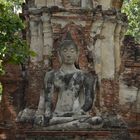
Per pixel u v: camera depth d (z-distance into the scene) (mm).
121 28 21562
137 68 21781
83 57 20578
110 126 19922
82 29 20844
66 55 20250
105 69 20953
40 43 21031
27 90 20812
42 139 19328
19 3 29078
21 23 17656
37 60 20891
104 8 21406
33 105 20438
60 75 20219
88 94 20094
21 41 17422
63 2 21281
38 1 21281
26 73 21125
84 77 20266
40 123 19609
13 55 17016
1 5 17594
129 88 21609
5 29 17172
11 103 21094
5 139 20562
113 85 20891
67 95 20047
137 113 21344
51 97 20031
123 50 21906
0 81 21281
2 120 20906
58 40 20719
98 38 21016
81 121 19547
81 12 20922
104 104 20625
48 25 20938
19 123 20031
